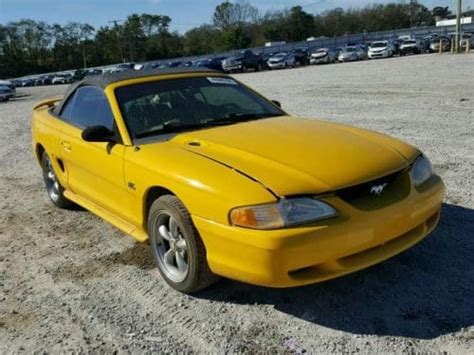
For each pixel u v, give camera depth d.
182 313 3.52
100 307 3.68
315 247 3.05
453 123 9.27
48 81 62.72
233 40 97.69
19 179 7.59
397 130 8.97
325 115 11.55
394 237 3.32
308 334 3.16
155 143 4.00
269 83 24.42
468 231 4.39
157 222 3.82
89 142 4.42
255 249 3.07
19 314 3.67
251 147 3.61
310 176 3.22
